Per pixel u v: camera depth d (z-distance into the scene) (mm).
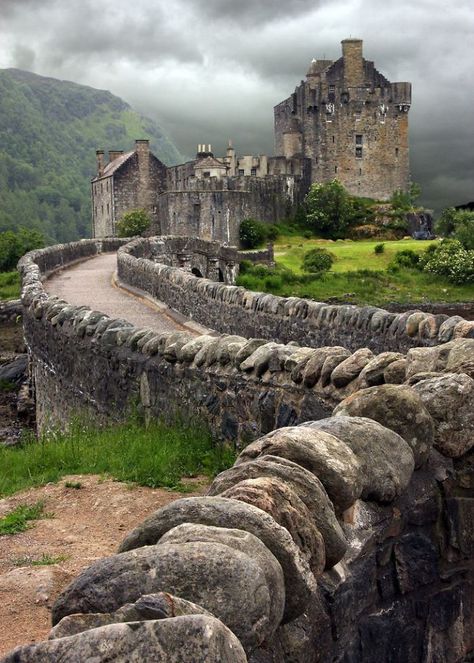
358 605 3875
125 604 2758
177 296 21938
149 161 101938
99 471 8375
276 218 98125
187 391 9141
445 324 10211
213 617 2582
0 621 4895
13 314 32156
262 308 15586
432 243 74188
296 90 107000
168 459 8227
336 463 3846
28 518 6938
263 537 3215
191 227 92000
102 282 32312
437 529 4480
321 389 6875
